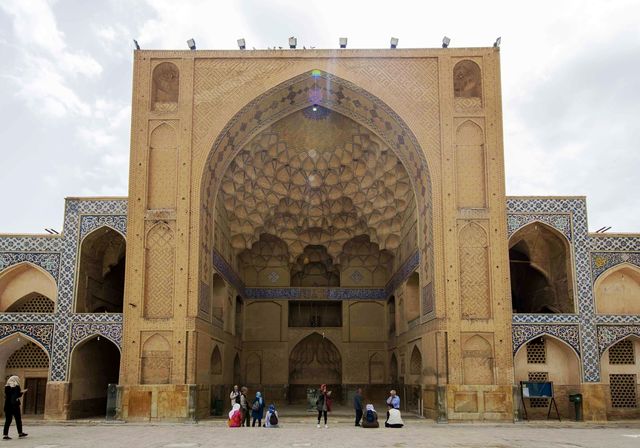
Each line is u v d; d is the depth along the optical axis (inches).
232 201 512.4
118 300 512.4
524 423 385.1
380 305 626.2
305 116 496.1
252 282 629.9
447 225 414.9
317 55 438.3
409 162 465.1
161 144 426.0
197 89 433.1
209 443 262.1
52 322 416.5
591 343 415.8
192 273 407.5
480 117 430.3
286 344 618.5
